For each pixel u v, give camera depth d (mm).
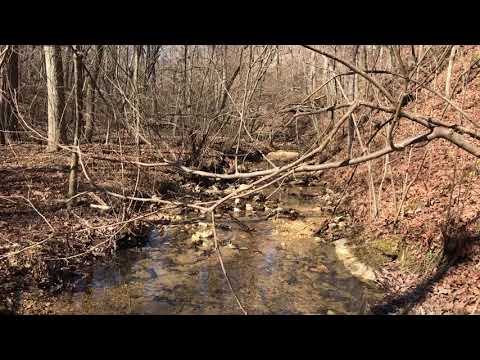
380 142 15367
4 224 9742
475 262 8188
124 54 13164
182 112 17234
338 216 13500
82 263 9398
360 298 8648
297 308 8297
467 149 5539
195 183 16547
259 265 10328
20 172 13508
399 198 11812
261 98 18812
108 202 11852
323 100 19109
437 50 14328
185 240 11672
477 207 9398
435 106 13758
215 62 17531
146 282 9203
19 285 8047
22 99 16188
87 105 12352
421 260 9258
